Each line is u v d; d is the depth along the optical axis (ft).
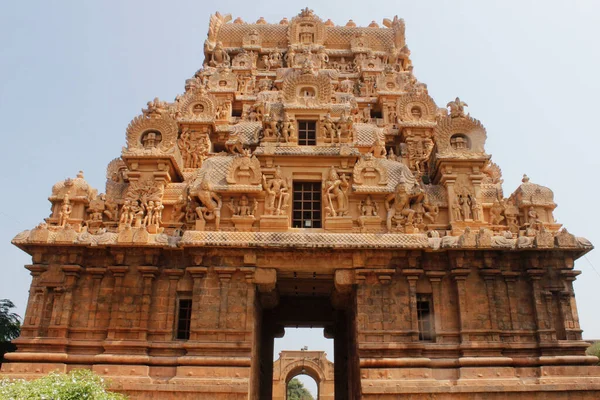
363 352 75.56
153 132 91.15
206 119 105.50
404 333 76.38
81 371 63.21
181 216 85.66
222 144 111.45
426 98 111.55
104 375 73.20
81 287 79.36
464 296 78.59
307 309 109.09
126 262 79.82
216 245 77.56
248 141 99.35
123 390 71.87
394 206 83.87
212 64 140.15
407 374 74.18
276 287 87.25
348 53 144.15
